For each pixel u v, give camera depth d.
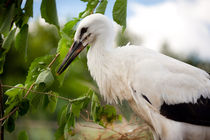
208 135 3.37
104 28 3.53
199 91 3.32
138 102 3.37
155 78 3.25
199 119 3.27
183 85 3.27
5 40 2.90
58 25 2.78
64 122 3.40
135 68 3.34
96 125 4.46
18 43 3.02
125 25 2.92
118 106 4.29
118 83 3.49
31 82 3.31
